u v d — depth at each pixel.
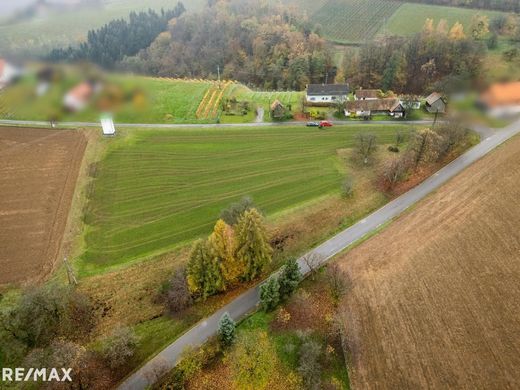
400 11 177.25
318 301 56.66
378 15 178.12
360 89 118.25
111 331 54.25
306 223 70.12
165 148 91.31
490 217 66.00
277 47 151.75
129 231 69.12
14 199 74.81
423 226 66.75
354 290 56.88
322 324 53.91
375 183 78.88
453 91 105.50
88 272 61.84
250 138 95.94
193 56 167.75
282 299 56.16
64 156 86.44
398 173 78.00
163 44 173.62
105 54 154.88
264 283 55.97
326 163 85.88
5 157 85.31
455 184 76.25
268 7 181.25
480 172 78.38
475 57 121.00
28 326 49.62
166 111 104.81
